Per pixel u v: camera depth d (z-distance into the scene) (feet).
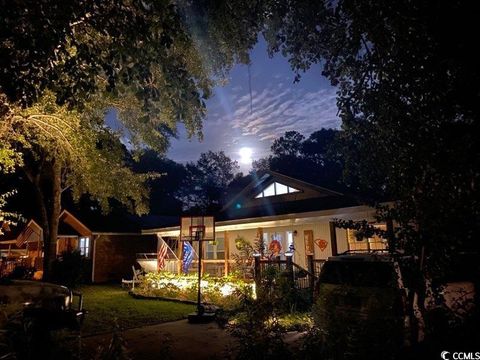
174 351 22.58
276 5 20.06
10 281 25.14
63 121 30.96
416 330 11.85
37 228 76.64
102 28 14.55
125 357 12.78
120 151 43.78
